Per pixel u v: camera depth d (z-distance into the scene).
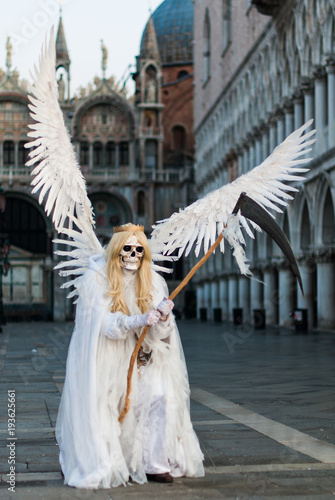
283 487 4.68
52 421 7.23
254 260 38.16
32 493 4.54
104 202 60.72
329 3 25.88
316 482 4.80
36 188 4.92
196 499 4.42
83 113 60.72
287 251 4.79
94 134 60.75
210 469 5.17
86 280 4.99
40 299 58.12
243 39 40.59
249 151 40.44
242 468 5.18
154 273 5.22
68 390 4.88
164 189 61.03
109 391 4.84
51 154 4.89
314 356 16.05
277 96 34.19
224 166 47.16
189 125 71.06
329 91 26.52
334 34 26.27
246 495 4.49
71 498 4.44
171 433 4.86
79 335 4.91
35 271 58.34
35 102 4.79
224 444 6.03
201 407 8.20
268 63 35.66
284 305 33.91
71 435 4.80
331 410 7.90
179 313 55.94
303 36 29.62
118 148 60.94
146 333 4.93
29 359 15.63
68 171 4.96
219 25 48.38
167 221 5.25
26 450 5.85
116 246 4.98
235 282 44.66
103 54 60.72
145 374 4.96
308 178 28.12
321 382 10.70
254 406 8.26
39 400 8.80
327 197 27.23
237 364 14.16
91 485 4.64
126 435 4.86
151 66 60.69
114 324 4.77
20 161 59.69
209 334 28.41
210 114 52.50
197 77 58.19
